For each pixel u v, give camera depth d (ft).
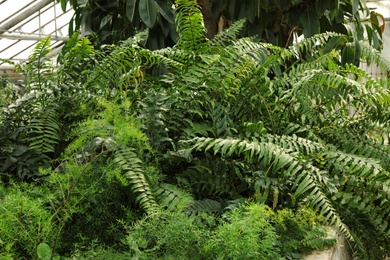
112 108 6.84
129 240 5.32
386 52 25.21
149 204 5.85
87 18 13.08
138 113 7.70
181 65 8.23
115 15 12.85
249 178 7.18
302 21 11.73
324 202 6.56
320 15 11.81
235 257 5.28
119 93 7.93
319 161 7.41
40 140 7.06
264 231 5.90
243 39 8.29
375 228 7.68
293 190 7.36
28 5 31.76
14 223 5.34
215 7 11.59
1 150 7.06
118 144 5.95
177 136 7.77
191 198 6.43
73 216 6.13
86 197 5.94
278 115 8.36
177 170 7.51
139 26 12.16
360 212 7.53
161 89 8.46
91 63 8.56
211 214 6.55
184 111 7.72
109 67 7.94
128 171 6.10
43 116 7.28
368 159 7.18
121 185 6.31
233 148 6.52
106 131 6.46
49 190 6.09
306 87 8.45
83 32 13.30
